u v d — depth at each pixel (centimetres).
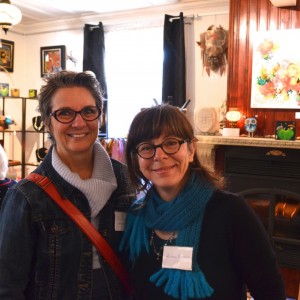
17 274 96
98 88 109
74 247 101
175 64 364
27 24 451
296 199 282
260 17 300
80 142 104
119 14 394
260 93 305
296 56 291
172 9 368
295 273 287
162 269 99
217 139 296
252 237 96
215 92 356
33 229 98
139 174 109
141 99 398
